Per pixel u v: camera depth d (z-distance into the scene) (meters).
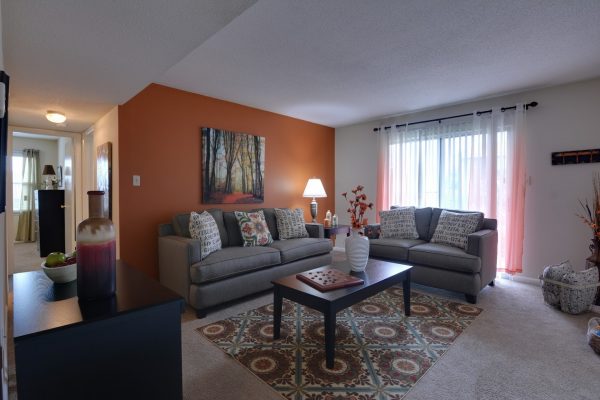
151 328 1.04
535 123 3.69
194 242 2.76
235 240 3.59
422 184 4.58
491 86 3.56
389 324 2.53
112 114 3.27
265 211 4.02
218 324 2.53
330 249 3.98
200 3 1.51
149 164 3.33
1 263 1.08
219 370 1.88
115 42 1.90
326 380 1.79
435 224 3.87
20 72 2.33
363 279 2.32
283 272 3.33
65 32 1.77
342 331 2.40
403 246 3.52
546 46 2.59
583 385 1.75
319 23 2.22
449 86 3.55
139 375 1.02
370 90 3.67
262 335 2.33
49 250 5.03
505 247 3.85
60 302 1.07
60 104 3.11
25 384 0.83
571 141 3.47
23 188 6.50
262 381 1.78
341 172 5.67
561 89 3.52
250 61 2.85
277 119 4.70
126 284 1.26
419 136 4.60
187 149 3.64
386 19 2.17
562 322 2.58
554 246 3.59
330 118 5.05
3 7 1.51
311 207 4.92
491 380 1.79
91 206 1.14
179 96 3.58
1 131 0.95
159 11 1.58
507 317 2.68
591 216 3.33
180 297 1.11
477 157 4.05
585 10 2.06
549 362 1.98
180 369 1.11
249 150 4.27
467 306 2.93
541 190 3.66
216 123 3.93
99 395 0.94
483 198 4.01
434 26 2.27
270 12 2.08
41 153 6.72
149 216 3.33
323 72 3.12
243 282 2.93
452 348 2.15
